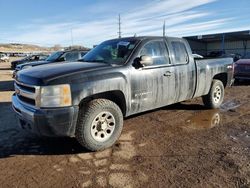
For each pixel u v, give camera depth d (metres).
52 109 3.99
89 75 4.33
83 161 4.15
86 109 4.31
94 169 3.89
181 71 5.85
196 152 4.40
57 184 3.51
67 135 4.18
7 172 3.85
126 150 4.54
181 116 6.56
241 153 4.32
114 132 4.63
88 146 4.39
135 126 5.80
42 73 4.27
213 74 6.86
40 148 4.69
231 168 3.83
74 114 4.11
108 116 4.56
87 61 5.36
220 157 4.19
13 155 4.42
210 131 5.43
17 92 4.66
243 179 3.52
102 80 4.42
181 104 7.80
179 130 5.53
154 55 5.39
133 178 3.61
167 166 3.93
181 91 5.93
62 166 4.00
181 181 3.51
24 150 4.61
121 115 4.71
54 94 3.99
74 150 4.57
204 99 7.12
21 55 87.00
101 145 4.47
